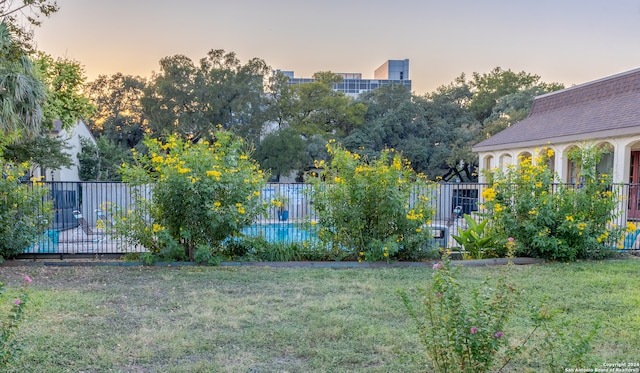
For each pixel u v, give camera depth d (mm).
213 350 3496
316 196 7645
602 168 15125
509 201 7918
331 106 36438
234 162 7512
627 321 4152
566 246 7391
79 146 27484
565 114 17000
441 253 7586
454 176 34031
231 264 7133
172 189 6957
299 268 6867
